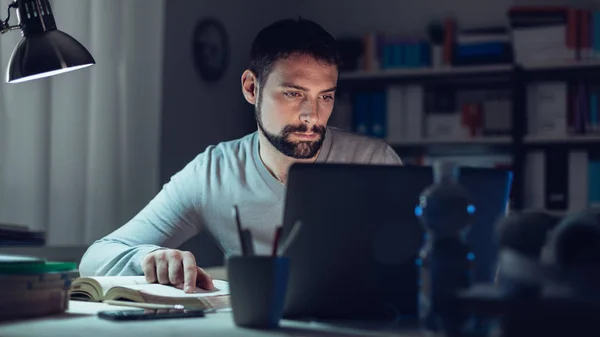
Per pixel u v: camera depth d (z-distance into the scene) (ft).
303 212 3.78
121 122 10.10
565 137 12.87
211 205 6.75
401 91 13.55
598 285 2.73
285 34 6.01
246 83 6.49
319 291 3.78
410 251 3.83
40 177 8.71
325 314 3.78
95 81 9.64
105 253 5.81
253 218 6.62
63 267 4.12
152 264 4.88
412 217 3.84
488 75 13.74
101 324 3.59
